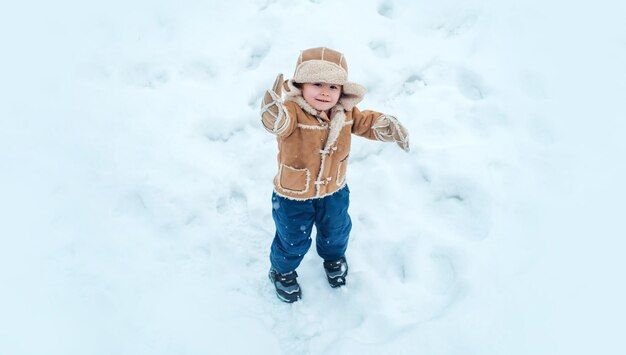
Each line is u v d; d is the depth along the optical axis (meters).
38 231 2.87
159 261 2.80
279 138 2.20
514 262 2.72
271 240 2.94
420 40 3.86
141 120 3.39
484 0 4.02
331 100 2.05
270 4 4.03
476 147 3.26
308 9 3.95
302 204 2.30
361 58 3.67
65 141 3.28
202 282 2.75
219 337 2.50
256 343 2.50
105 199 3.02
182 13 3.97
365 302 2.64
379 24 3.89
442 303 2.63
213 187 3.09
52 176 3.11
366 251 2.88
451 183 3.12
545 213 2.93
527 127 3.37
